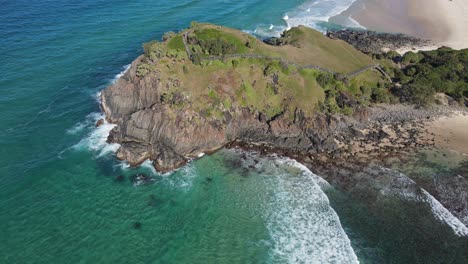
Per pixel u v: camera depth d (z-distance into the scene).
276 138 78.06
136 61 85.56
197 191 67.69
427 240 58.56
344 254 57.03
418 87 87.44
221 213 63.78
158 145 74.12
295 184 68.94
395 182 68.19
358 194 66.50
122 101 81.44
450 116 85.25
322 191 67.19
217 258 56.75
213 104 78.75
